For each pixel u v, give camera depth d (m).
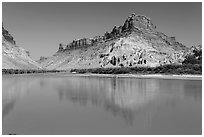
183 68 97.75
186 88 44.44
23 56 199.75
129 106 26.42
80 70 182.50
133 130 17.38
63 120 20.16
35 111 23.88
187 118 20.81
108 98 32.41
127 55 189.25
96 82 65.25
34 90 43.84
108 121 19.88
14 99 32.00
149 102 28.81
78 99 31.84
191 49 192.12
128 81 67.19
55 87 50.06
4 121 19.98
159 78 79.62
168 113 22.69
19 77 95.88
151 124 19.00
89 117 21.25
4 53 170.75
